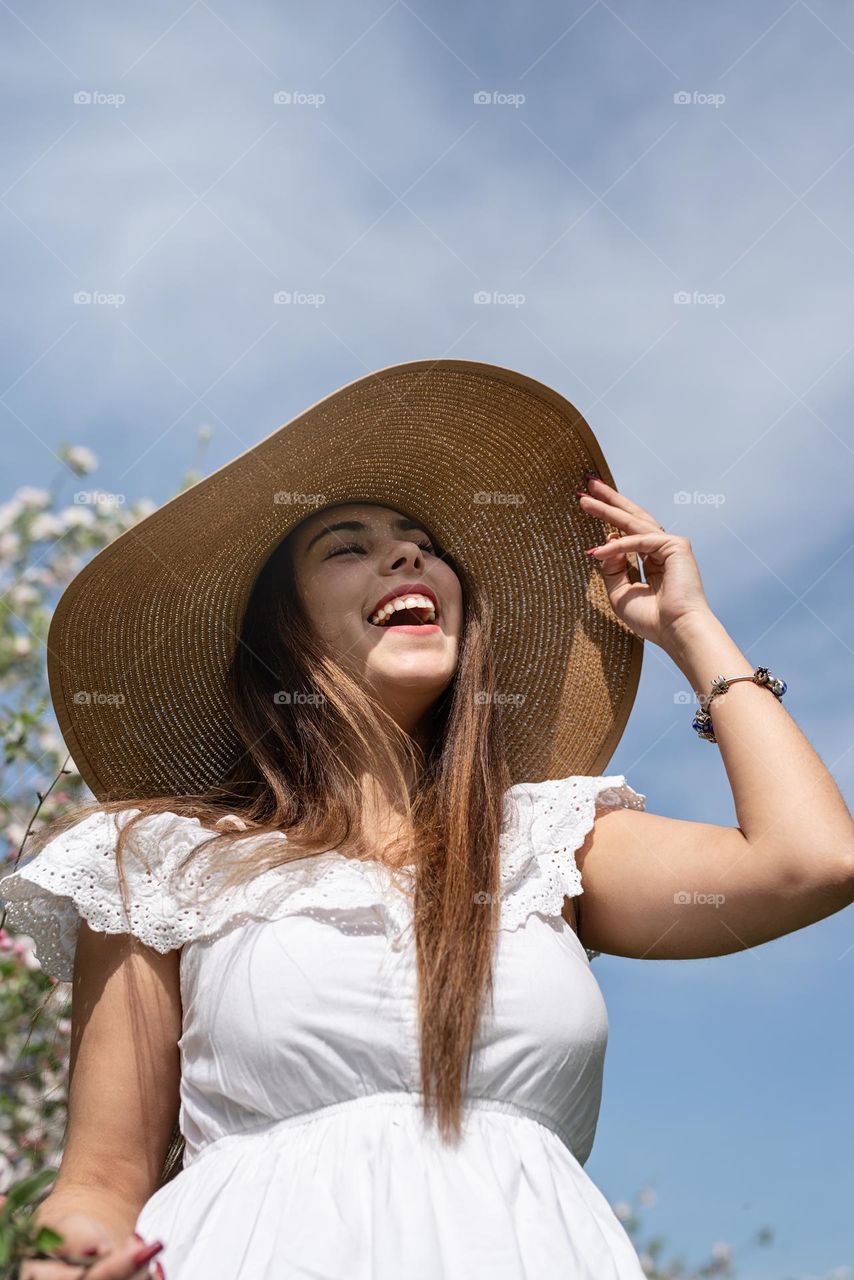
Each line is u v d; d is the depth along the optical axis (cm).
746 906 223
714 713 238
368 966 196
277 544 263
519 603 278
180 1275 176
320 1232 174
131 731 264
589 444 269
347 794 233
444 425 265
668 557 255
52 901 219
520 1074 195
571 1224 184
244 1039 192
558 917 220
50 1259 162
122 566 252
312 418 247
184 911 208
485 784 235
